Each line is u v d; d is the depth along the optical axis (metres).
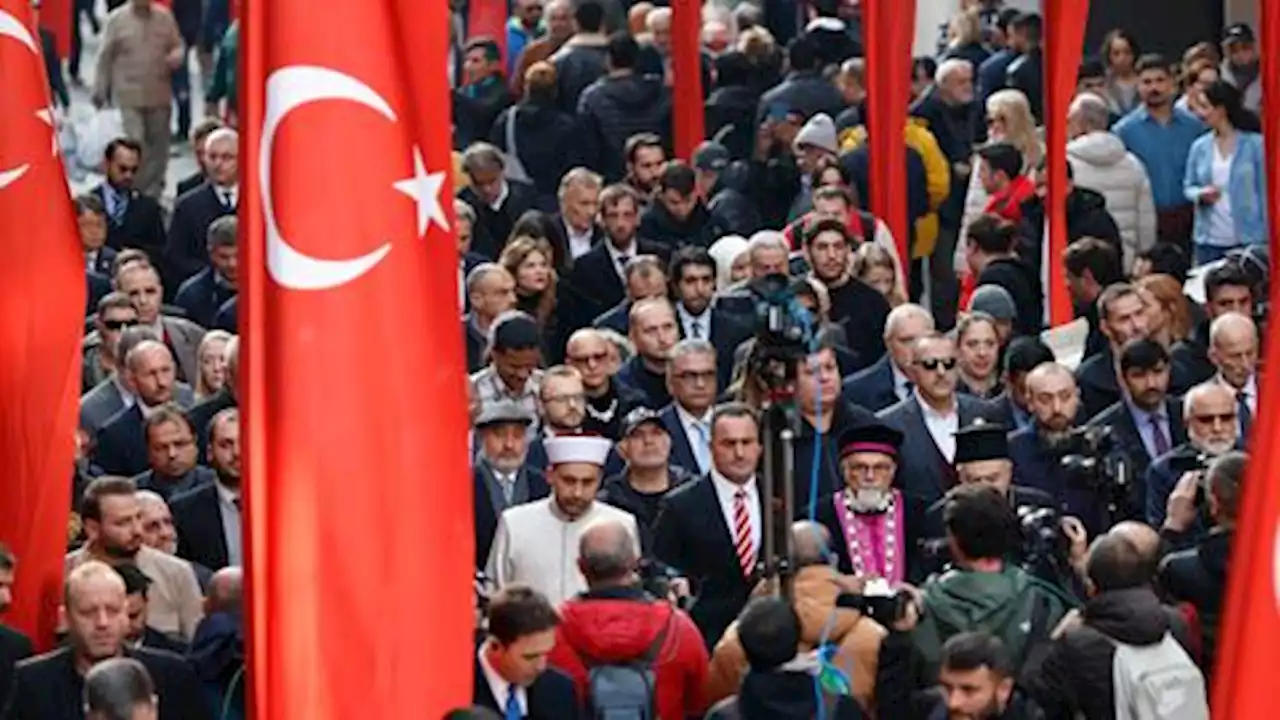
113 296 44.81
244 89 22.14
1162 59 60.66
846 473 35.09
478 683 28.91
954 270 60.00
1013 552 31.20
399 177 22.09
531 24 78.19
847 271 46.88
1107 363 42.56
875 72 51.03
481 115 66.62
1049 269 47.41
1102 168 57.12
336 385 21.97
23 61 31.05
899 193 51.16
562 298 51.31
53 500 30.86
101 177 67.12
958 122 62.75
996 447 35.25
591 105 63.12
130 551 33.84
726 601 35.25
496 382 41.19
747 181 58.00
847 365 45.28
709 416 39.69
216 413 39.62
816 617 30.19
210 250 50.88
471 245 52.53
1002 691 28.47
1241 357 40.09
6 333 30.88
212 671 30.88
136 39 75.50
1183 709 29.20
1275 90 24.67
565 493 34.66
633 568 30.45
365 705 21.88
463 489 22.09
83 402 42.38
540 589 33.81
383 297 22.03
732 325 46.19
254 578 21.92
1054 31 47.16
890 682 29.97
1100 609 29.39
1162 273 47.34
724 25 73.69
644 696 29.77
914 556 35.09
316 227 21.98
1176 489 35.38
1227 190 58.19
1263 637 19.69
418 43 22.14
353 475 21.94
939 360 38.69
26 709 30.39
